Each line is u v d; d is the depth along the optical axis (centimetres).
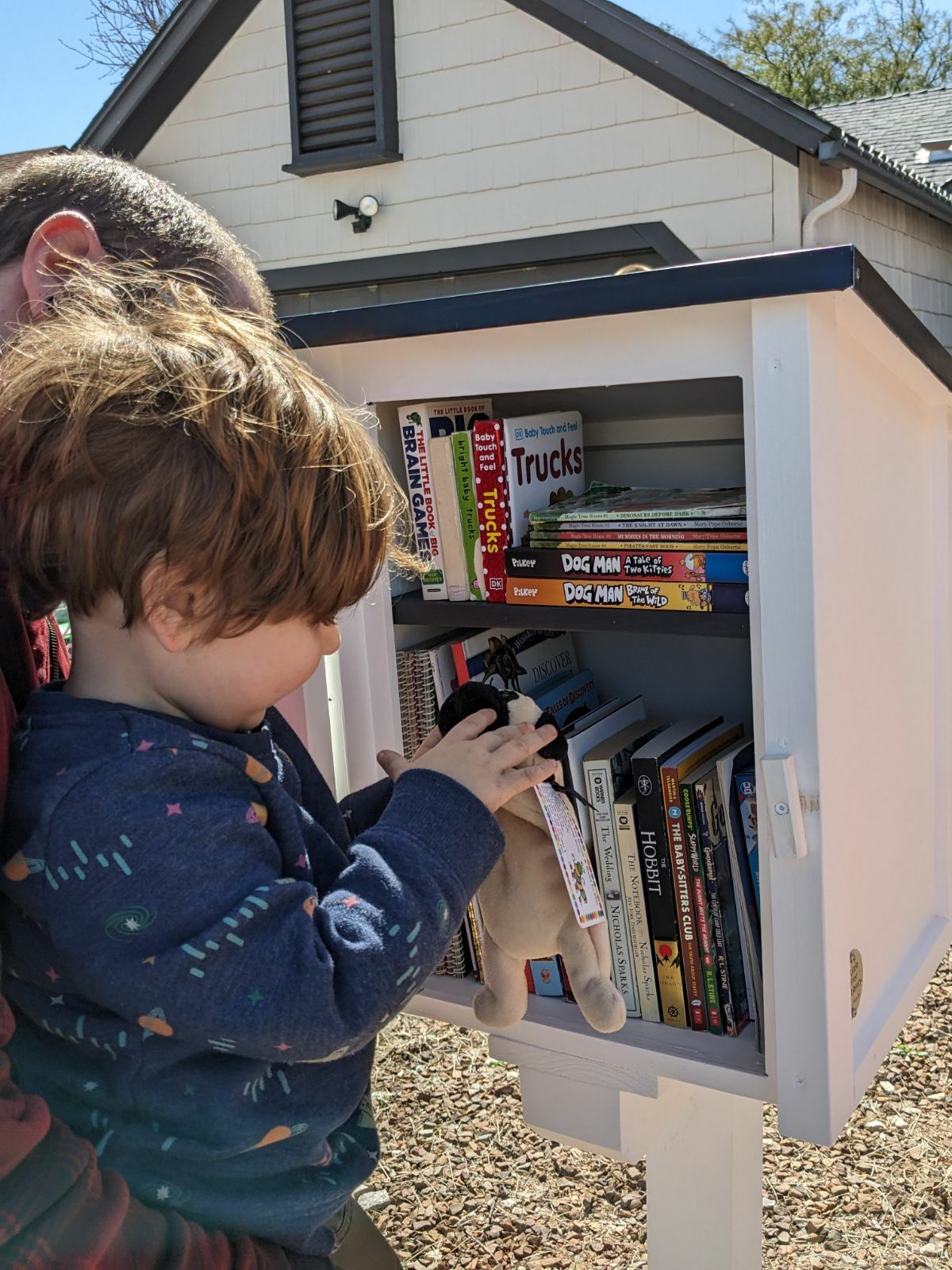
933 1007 293
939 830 140
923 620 134
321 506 65
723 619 105
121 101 575
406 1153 240
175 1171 64
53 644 78
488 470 120
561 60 467
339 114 526
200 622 63
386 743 123
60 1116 63
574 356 101
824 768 94
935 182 748
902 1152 235
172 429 60
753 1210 149
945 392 125
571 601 115
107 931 58
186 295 69
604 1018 99
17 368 63
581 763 120
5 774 58
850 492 104
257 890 62
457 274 524
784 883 96
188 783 63
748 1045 113
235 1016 59
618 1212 219
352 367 114
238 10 541
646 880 118
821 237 465
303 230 555
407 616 124
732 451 144
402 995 65
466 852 72
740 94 421
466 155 501
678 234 457
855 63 1775
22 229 71
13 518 63
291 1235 71
